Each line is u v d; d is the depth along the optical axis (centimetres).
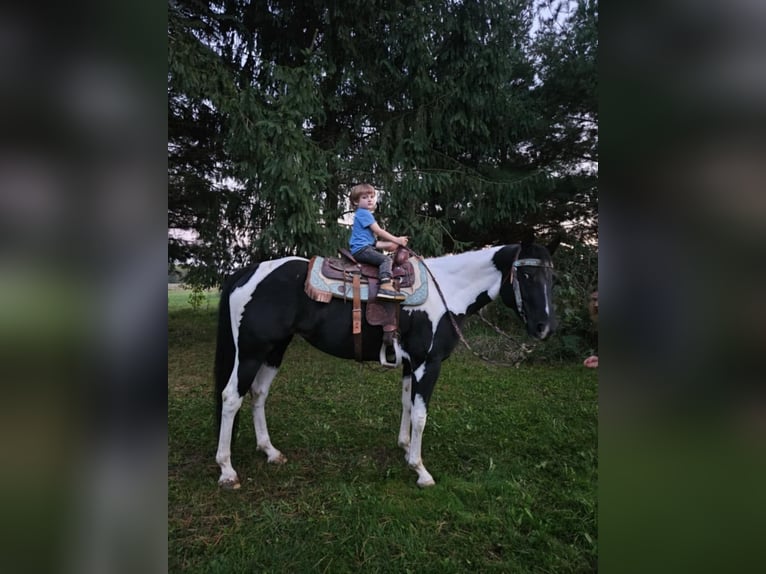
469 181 622
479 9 599
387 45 616
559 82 656
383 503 246
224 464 264
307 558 202
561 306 601
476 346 593
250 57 610
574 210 727
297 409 405
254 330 264
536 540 217
